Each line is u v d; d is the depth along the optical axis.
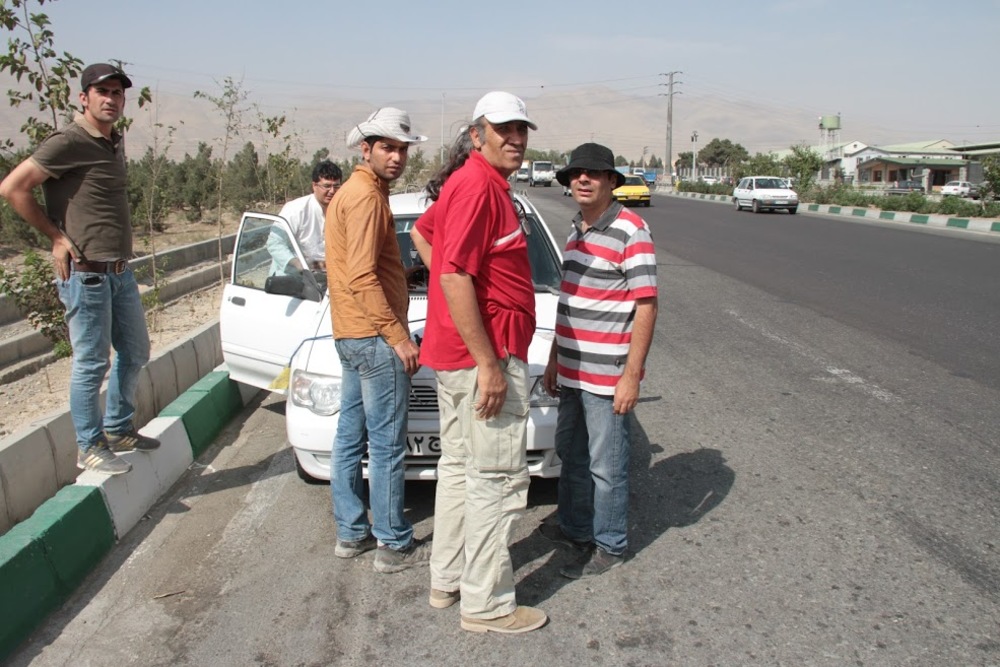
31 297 7.07
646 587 3.35
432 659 2.90
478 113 2.77
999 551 3.61
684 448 4.93
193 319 8.99
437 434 3.93
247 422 5.71
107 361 3.79
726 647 2.93
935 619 3.08
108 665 2.92
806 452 4.83
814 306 9.75
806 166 39.81
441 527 3.20
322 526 4.00
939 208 25.97
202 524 4.05
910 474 4.48
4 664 2.93
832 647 2.92
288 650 2.98
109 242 3.65
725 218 25.84
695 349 7.55
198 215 23.59
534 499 4.25
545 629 3.07
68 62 6.45
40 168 3.38
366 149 3.30
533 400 3.99
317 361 4.17
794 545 3.68
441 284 2.76
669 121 59.41
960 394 5.99
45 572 3.25
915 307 9.62
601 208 3.22
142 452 4.25
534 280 4.95
